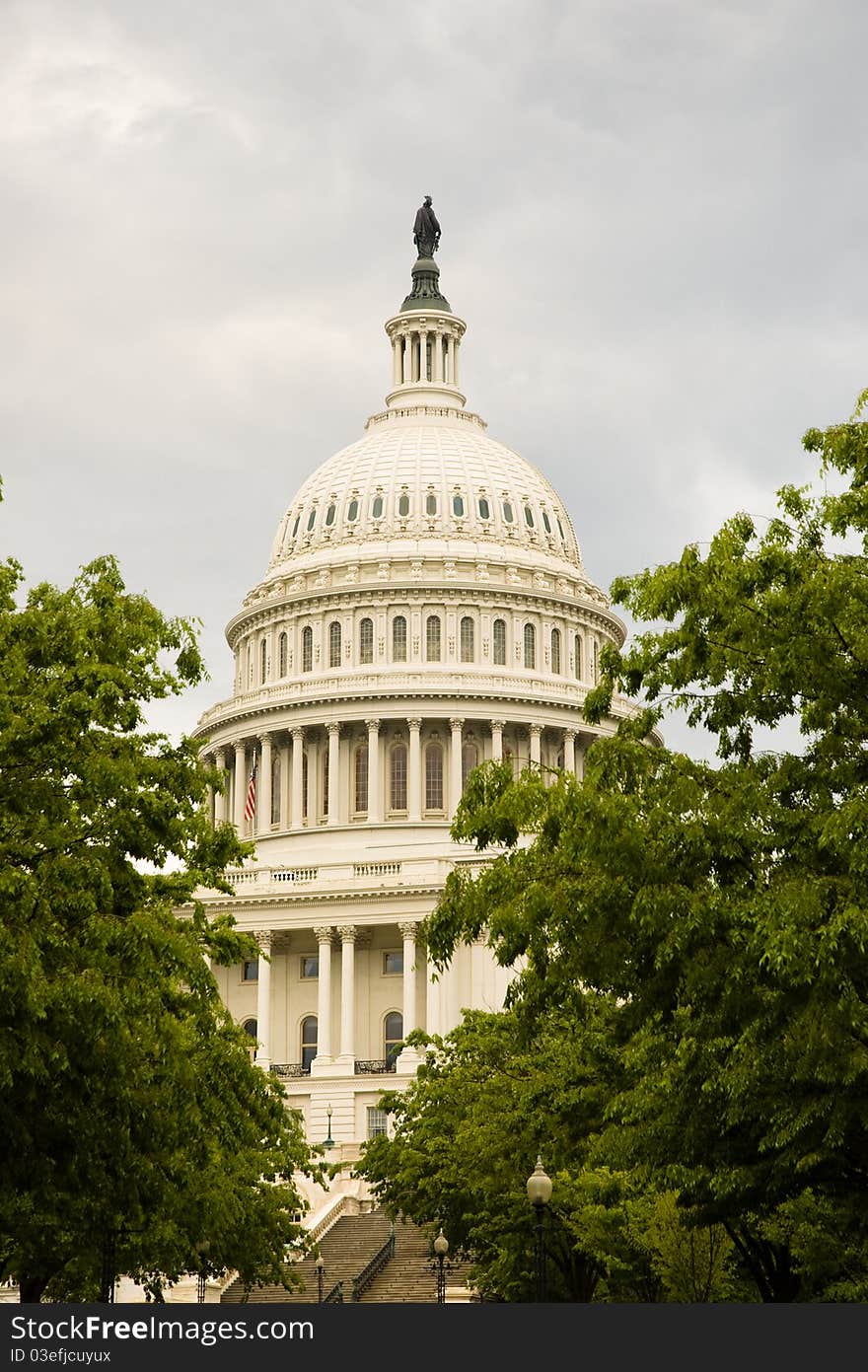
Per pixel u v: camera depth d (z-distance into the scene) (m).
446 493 193.25
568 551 198.75
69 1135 50.31
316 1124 145.88
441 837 172.62
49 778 49.12
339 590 185.62
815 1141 42.94
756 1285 65.06
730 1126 44.97
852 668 43.41
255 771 185.75
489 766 47.47
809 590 43.25
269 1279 86.44
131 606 51.81
